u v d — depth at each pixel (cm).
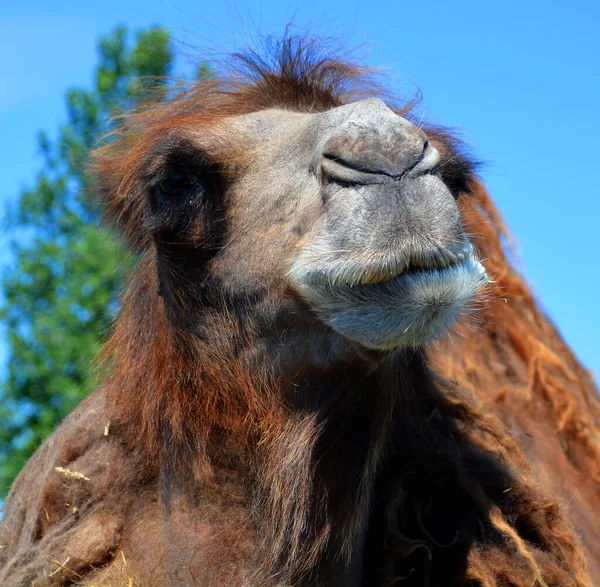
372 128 425
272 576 471
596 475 621
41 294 1944
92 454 522
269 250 459
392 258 399
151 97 616
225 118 511
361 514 474
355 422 475
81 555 484
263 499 477
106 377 553
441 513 505
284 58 574
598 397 693
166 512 486
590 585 502
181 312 489
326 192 429
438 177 418
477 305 572
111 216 565
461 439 537
